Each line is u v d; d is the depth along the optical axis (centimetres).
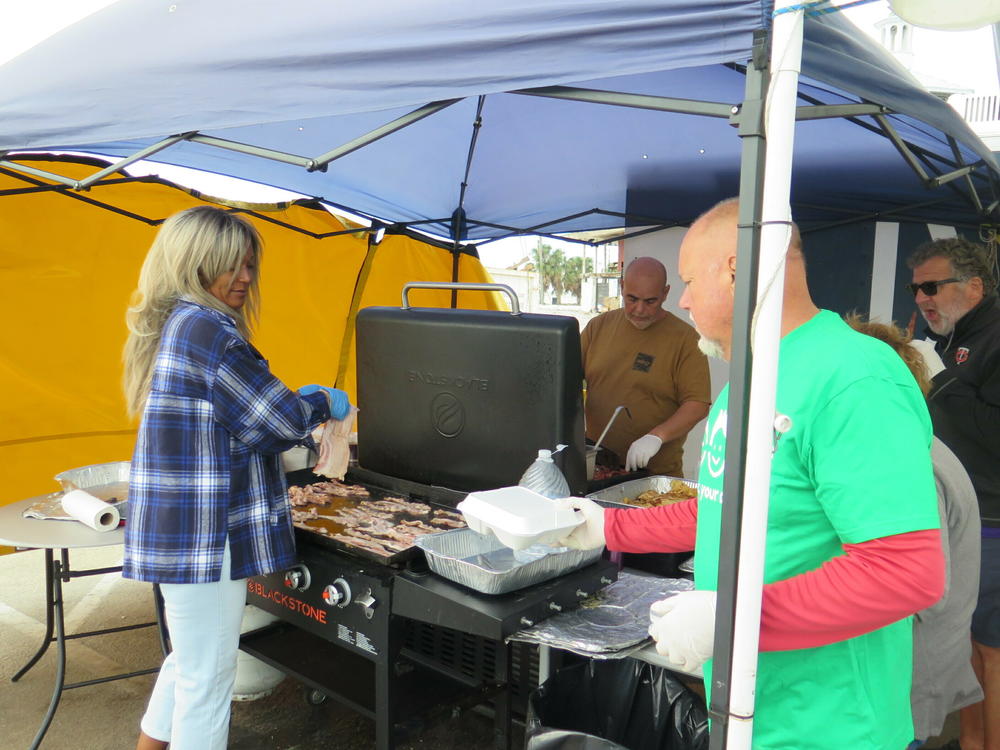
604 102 127
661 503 218
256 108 170
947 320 235
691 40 112
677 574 197
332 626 196
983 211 287
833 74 129
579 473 191
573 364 185
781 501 111
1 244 338
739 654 104
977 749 244
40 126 213
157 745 207
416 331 211
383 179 405
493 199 446
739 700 105
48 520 235
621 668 195
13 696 288
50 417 358
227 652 193
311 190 419
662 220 454
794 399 109
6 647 328
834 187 362
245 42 173
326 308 457
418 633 258
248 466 190
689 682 259
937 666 169
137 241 380
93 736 263
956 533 168
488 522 139
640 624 163
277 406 186
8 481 348
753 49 103
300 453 263
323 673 238
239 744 258
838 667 114
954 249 233
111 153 344
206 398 181
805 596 104
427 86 146
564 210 457
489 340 195
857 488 101
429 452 217
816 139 291
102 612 368
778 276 99
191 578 180
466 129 357
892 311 412
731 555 104
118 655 324
